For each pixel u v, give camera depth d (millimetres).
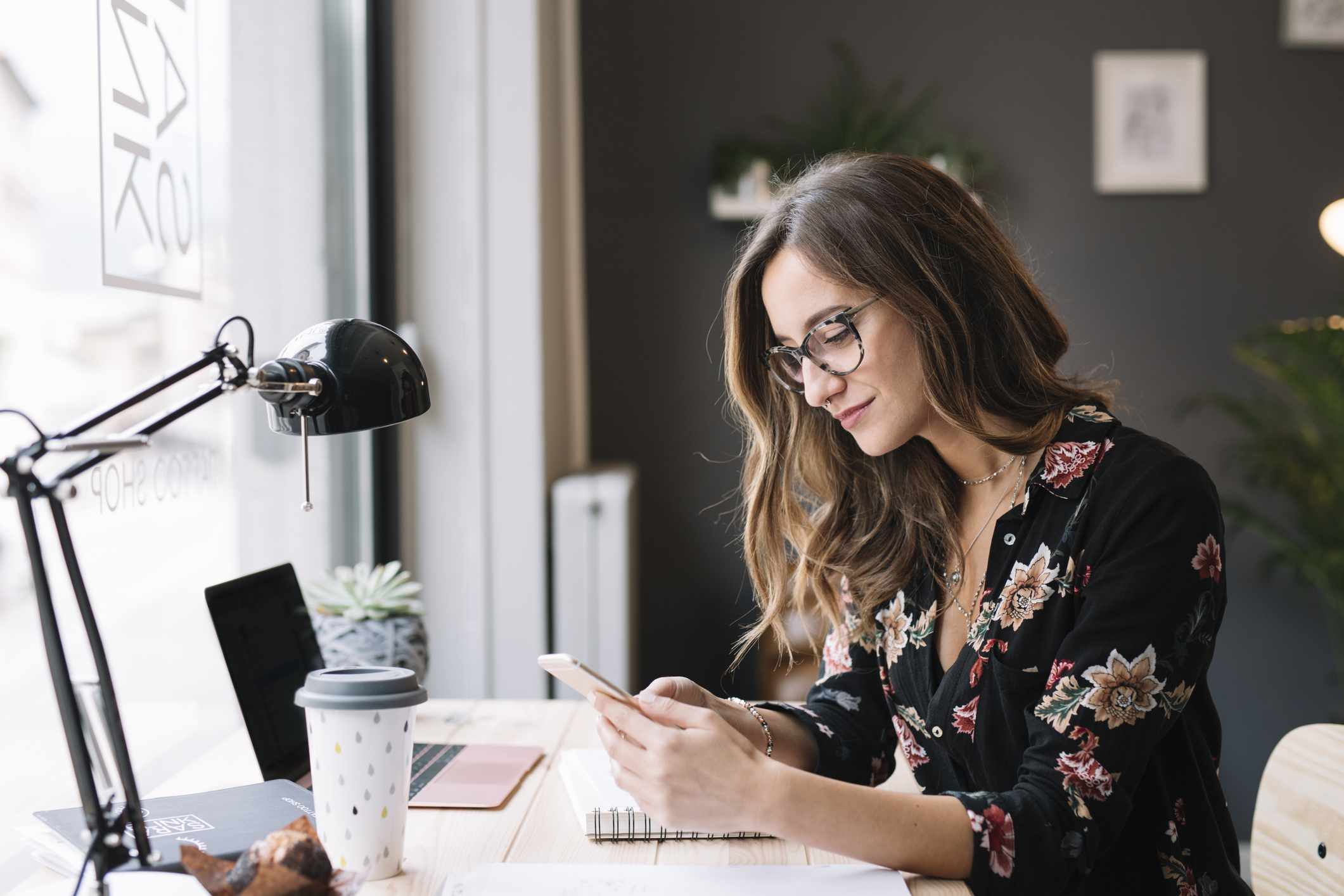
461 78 2443
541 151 2566
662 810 886
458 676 2490
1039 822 909
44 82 1147
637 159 3426
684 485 3459
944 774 1182
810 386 1125
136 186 1340
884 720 1282
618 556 2584
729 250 3434
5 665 1076
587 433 3428
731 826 880
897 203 1088
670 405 3451
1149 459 1049
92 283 1238
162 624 1398
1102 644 983
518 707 1500
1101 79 3428
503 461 2482
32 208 1129
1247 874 3059
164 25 1420
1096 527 1042
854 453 1264
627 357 3453
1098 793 942
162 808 972
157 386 784
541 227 2521
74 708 733
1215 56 3441
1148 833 1061
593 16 3412
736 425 1410
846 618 1303
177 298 1452
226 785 1109
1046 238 3455
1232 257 3461
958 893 868
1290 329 3320
